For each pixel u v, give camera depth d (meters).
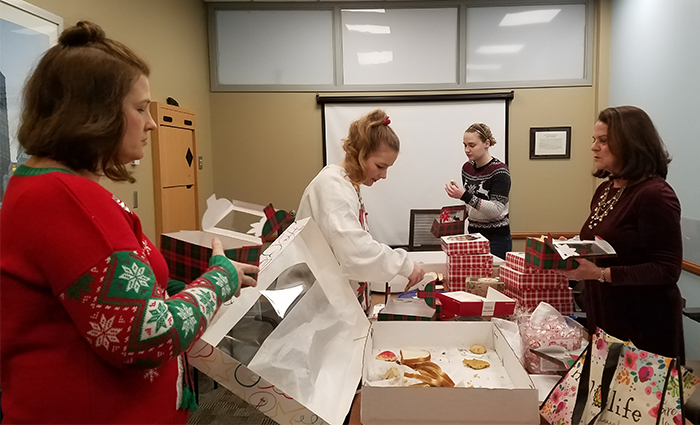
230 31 4.22
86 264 0.66
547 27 4.12
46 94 0.72
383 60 4.22
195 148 3.70
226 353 0.89
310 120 4.27
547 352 1.25
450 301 1.50
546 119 4.18
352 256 1.50
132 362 0.68
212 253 0.93
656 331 1.54
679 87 2.97
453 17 4.16
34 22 1.97
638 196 1.50
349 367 1.13
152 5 3.16
